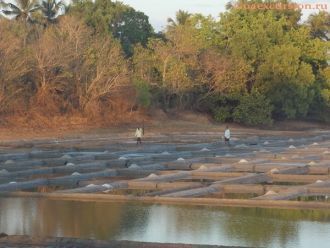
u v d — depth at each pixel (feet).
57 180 79.41
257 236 44.37
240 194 69.31
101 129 189.37
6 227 47.85
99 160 108.17
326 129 248.11
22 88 185.57
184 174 85.35
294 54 239.71
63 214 53.72
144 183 74.84
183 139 174.50
